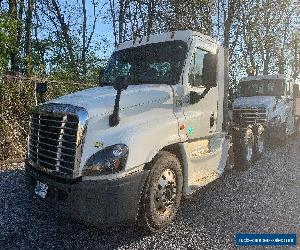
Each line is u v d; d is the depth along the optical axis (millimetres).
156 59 5512
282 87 12562
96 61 18750
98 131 4004
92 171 3828
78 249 4008
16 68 13641
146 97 4645
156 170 4285
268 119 10672
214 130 5977
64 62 18109
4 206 5301
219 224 4688
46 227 4586
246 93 12938
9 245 4070
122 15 18297
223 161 6523
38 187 4227
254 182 6875
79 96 4496
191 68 5352
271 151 11023
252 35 20953
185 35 5512
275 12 21156
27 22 15617
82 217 3818
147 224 4250
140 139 4074
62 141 3965
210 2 15453
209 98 5801
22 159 8586
